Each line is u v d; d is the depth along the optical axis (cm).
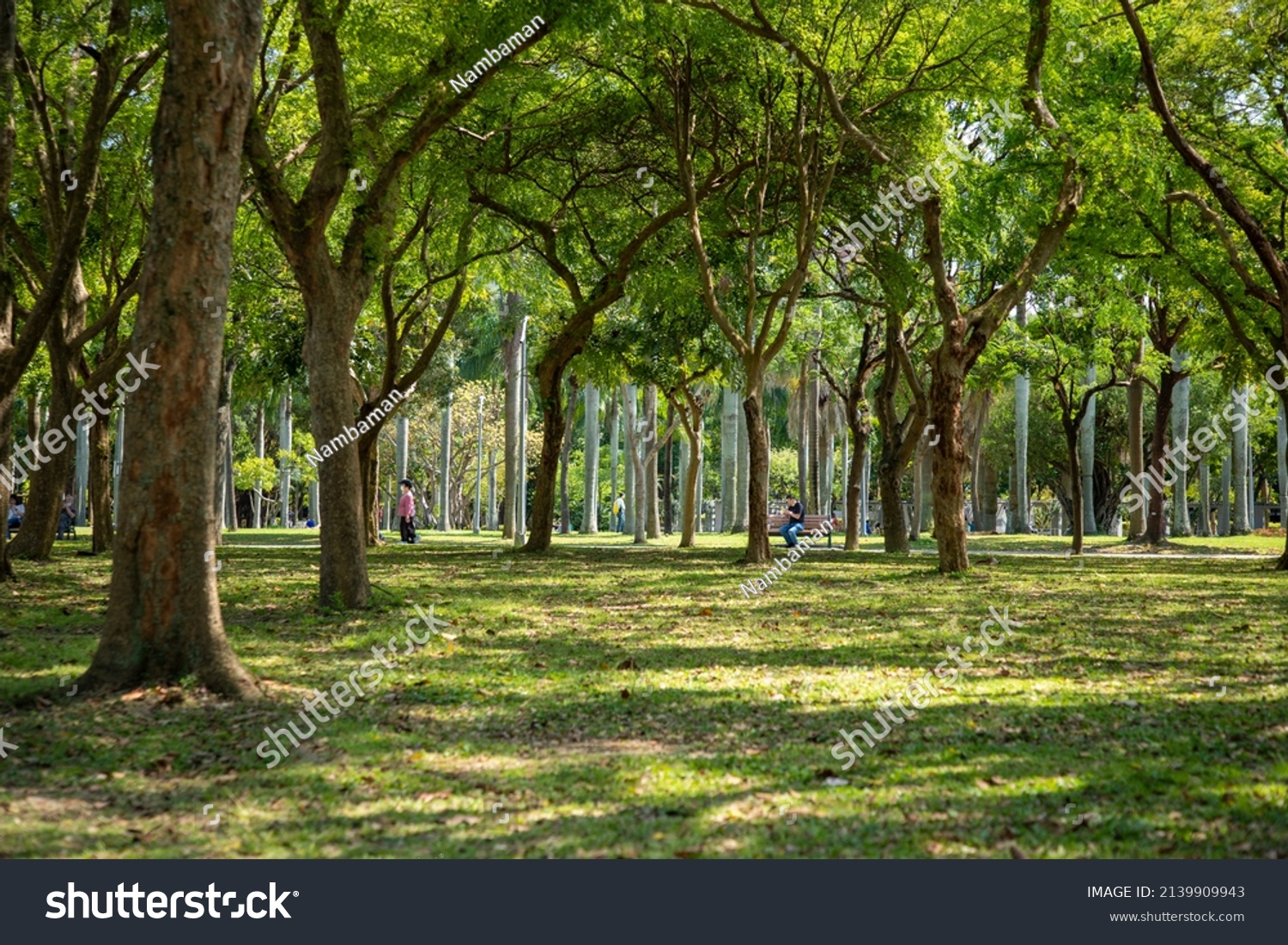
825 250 2794
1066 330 3178
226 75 859
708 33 1928
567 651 1166
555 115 2294
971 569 2264
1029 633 1293
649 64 2097
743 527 5119
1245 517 5372
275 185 1352
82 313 2317
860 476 3378
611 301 2567
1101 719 820
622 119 2322
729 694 924
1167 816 579
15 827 564
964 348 2069
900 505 3139
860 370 3334
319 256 1401
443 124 1440
